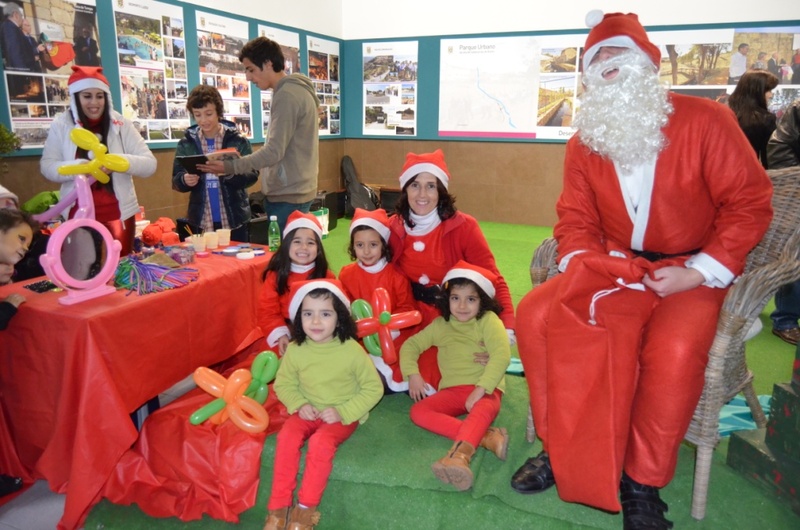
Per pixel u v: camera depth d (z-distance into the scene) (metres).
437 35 6.68
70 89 2.50
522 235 6.15
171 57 4.71
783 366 2.85
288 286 2.29
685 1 5.68
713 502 1.70
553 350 1.62
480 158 6.82
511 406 2.30
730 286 1.62
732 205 1.54
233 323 2.38
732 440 1.86
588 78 1.65
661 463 1.50
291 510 1.75
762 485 1.76
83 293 1.89
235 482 1.87
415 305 2.42
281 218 3.18
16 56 3.56
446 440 1.99
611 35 1.59
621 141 1.56
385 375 2.26
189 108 3.16
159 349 1.99
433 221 2.32
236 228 3.33
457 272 2.07
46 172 2.54
